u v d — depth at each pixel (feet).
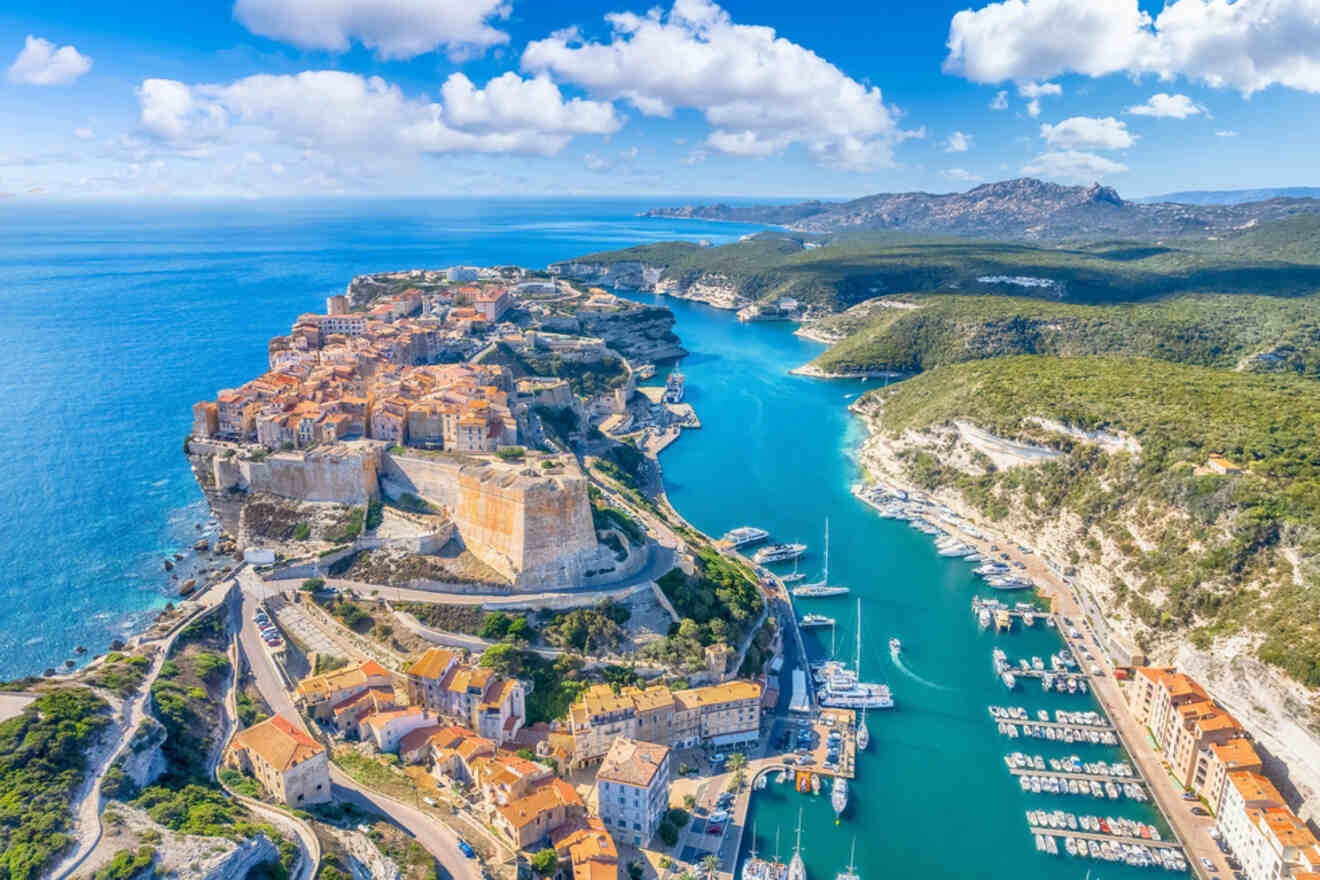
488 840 447.01
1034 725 609.42
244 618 634.84
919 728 607.78
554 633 620.90
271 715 535.60
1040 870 484.33
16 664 634.43
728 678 621.72
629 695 561.84
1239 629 617.62
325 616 631.15
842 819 516.73
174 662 547.08
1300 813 510.17
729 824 506.48
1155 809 533.96
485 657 588.50
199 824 374.22
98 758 408.67
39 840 342.23
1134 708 625.82
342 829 424.05
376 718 524.52
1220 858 492.54
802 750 577.84
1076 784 551.18
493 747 519.19
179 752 458.50
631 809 478.59
